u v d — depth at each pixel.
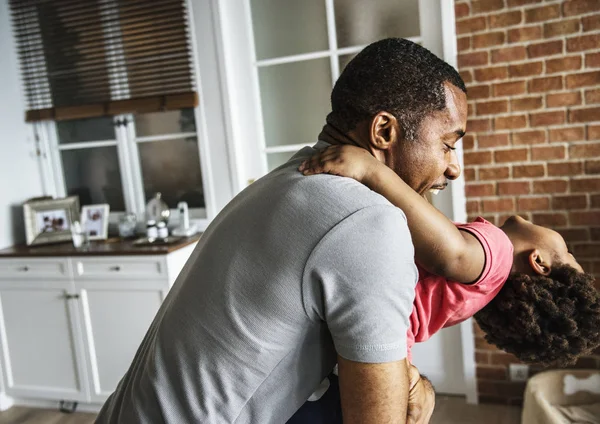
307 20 2.77
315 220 0.74
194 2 2.86
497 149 2.53
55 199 3.19
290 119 2.90
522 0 2.38
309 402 0.95
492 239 0.94
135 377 0.94
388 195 0.82
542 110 2.44
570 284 0.99
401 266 0.73
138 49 3.01
